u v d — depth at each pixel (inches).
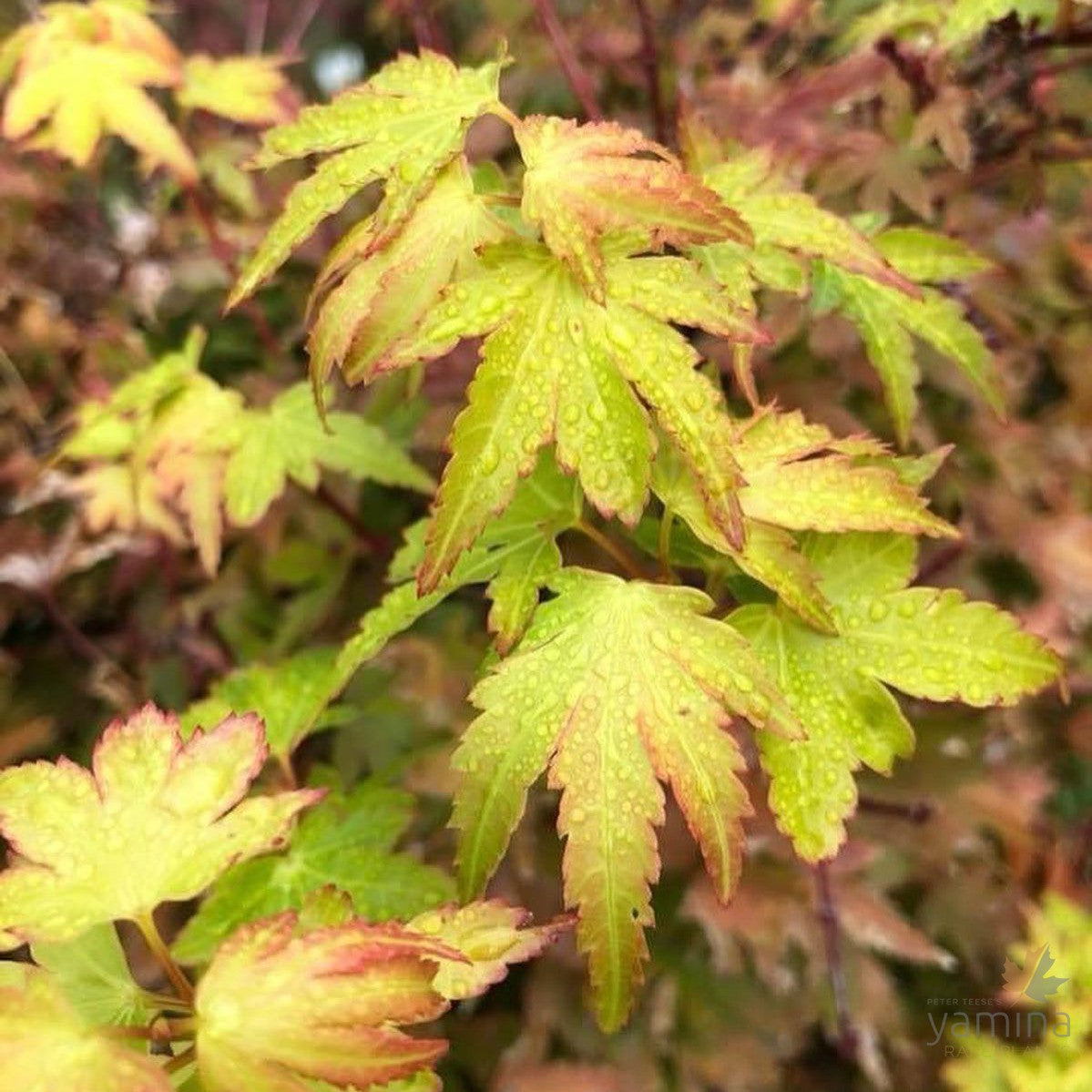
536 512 6.8
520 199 6.2
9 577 11.6
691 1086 8.9
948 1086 9.1
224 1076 5.0
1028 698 9.5
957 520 9.6
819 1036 9.7
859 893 8.8
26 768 5.9
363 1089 5.0
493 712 6.1
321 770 8.5
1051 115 9.6
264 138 6.6
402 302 6.0
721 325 5.8
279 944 5.3
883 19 9.1
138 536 12.2
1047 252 10.1
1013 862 9.6
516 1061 8.8
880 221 8.4
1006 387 9.4
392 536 11.1
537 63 11.4
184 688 11.8
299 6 19.3
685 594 6.2
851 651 6.5
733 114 10.1
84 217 13.5
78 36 9.6
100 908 5.6
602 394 5.8
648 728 6.0
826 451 7.0
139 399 9.8
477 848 6.1
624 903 5.9
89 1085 4.9
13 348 12.9
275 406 9.8
